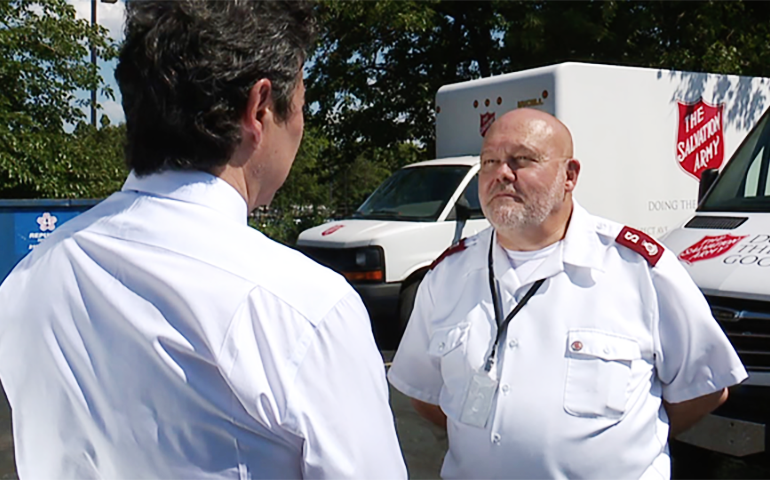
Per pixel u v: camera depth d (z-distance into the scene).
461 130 8.41
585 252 2.16
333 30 13.98
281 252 1.17
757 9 13.70
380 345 7.32
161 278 1.13
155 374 1.12
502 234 2.22
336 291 1.15
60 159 10.70
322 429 1.10
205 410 1.10
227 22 1.15
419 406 2.51
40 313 1.22
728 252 3.91
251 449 1.11
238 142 1.19
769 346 3.42
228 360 1.08
